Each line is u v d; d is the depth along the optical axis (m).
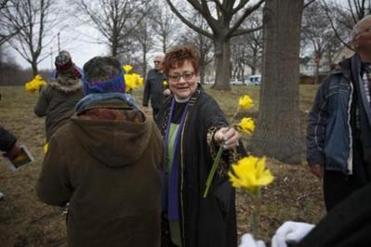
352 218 0.88
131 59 43.56
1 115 12.38
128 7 33.09
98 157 2.02
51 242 4.20
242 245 1.28
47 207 4.93
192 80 2.62
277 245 1.45
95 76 2.11
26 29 31.69
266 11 6.49
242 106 2.28
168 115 2.75
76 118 2.04
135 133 2.06
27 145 7.96
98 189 2.04
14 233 4.34
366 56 3.11
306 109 14.58
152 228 2.20
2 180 5.80
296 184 5.38
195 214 2.53
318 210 4.84
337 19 13.98
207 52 45.28
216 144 2.35
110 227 2.07
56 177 2.10
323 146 3.38
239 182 1.09
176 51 2.63
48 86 4.57
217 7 23.20
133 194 2.10
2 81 43.62
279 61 6.42
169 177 2.61
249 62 64.06
